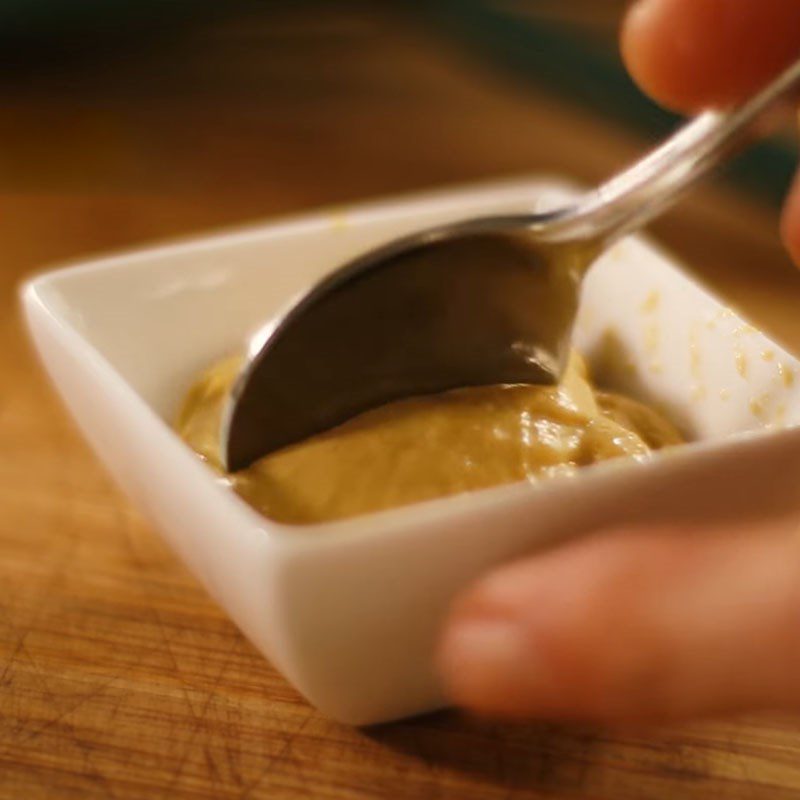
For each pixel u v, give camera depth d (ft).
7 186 1.95
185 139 2.16
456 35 2.52
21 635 1.44
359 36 2.66
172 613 1.45
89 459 1.59
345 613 1.29
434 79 2.49
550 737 1.37
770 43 1.51
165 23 2.47
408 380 1.42
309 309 1.38
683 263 1.83
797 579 1.26
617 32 2.26
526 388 1.43
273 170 2.04
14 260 1.82
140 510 1.44
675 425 1.48
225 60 2.53
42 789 1.34
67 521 1.53
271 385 1.38
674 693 1.27
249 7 2.56
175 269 1.51
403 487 1.37
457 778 1.35
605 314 1.53
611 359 1.52
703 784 1.35
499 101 2.39
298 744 1.37
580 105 2.25
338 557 1.28
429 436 1.39
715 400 1.45
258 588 1.29
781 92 1.39
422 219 1.57
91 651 1.42
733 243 1.87
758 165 1.93
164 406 1.50
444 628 1.31
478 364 1.43
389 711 1.36
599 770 1.36
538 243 1.40
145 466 1.36
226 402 1.43
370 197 1.95
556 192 1.59
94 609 1.45
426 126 2.25
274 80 2.44
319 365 1.39
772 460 1.33
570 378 1.45
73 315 1.47
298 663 1.31
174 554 1.50
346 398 1.40
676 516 1.33
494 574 1.28
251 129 2.21
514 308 1.42
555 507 1.30
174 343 1.50
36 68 2.45
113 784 1.34
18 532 1.52
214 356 1.52
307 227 1.55
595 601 1.26
